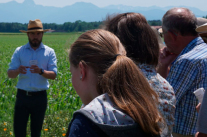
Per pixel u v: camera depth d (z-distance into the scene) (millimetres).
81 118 1124
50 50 4039
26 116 3850
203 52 2252
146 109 1177
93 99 1298
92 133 1085
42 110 3895
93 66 1287
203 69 2164
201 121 1655
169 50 2639
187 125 2256
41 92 3871
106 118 1134
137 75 1250
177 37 2490
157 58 1837
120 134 1092
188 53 2303
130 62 1268
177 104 2295
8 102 6996
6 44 46375
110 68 1231
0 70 13719
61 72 13438
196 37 2463
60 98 7492
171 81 2316
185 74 2236
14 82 10266
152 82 1680
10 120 5512
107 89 1208
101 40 1314
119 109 1164
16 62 3908
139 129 1139
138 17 1854
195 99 2207
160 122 1234
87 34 1363
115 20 1927
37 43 3896
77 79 1363
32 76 3809
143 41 1778
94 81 1302
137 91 1204
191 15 2457
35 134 3938
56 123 5238
